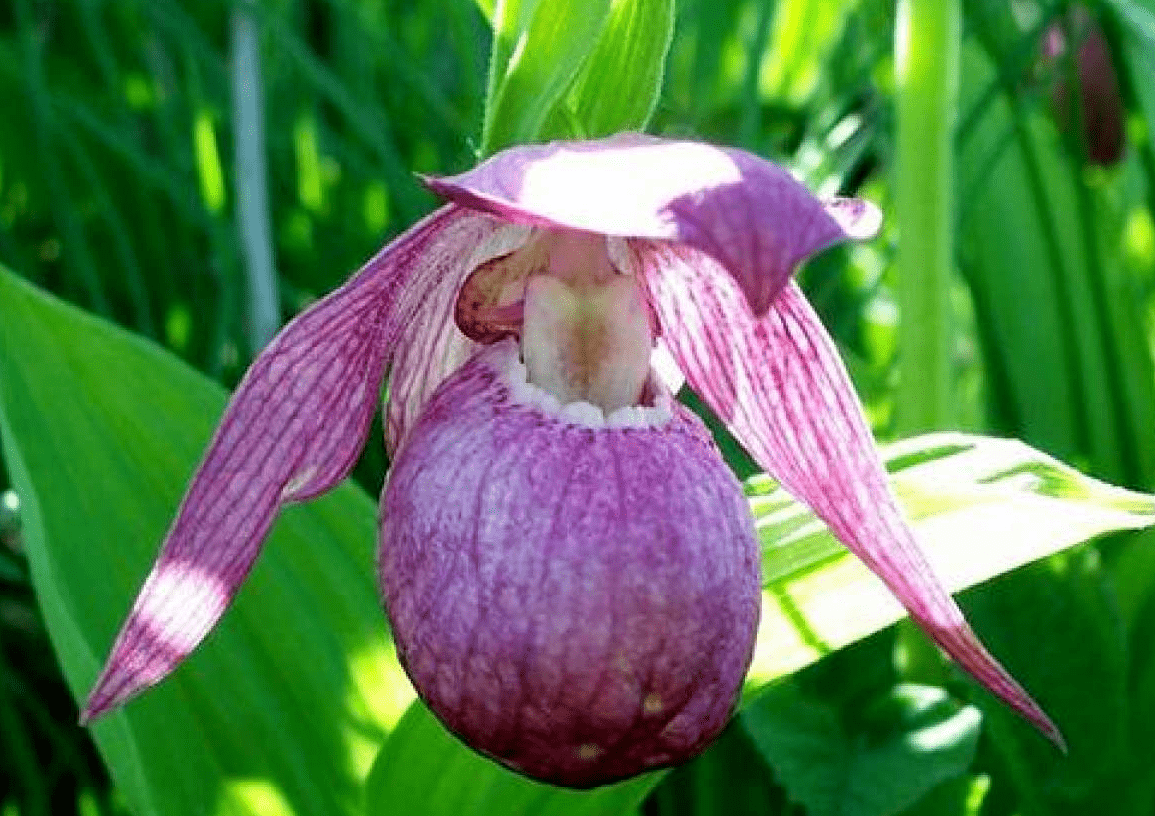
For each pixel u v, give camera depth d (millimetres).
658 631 207
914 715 278
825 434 233
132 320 394
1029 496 228
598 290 230
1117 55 379
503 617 208
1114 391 359
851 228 201
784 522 239
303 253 391
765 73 504
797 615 239
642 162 201
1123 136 397
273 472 228
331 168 429
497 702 209
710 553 210
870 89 411
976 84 380
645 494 211
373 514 269
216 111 406
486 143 226
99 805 324
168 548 222
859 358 358
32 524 245
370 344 230
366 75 408
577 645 206
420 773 245
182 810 251
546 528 209
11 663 342
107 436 264
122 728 245
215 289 386
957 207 363
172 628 225
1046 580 298
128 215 406
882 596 238
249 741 256
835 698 285
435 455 218
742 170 195
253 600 262
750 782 299
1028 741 292
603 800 248
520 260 236
